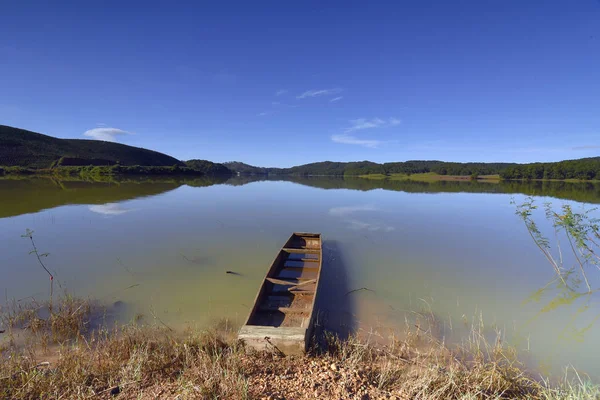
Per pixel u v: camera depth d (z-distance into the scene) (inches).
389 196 1300.4
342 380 174.2
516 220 738.8
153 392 160.2
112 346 206.5
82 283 340.5
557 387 180.5
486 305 302.5
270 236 571.2
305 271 390.6
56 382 164.2
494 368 183.3
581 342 239.1
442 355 214.4
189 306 290.7
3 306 281.4
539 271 398.0
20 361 182.1
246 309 286.0
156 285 339.6
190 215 758.5
